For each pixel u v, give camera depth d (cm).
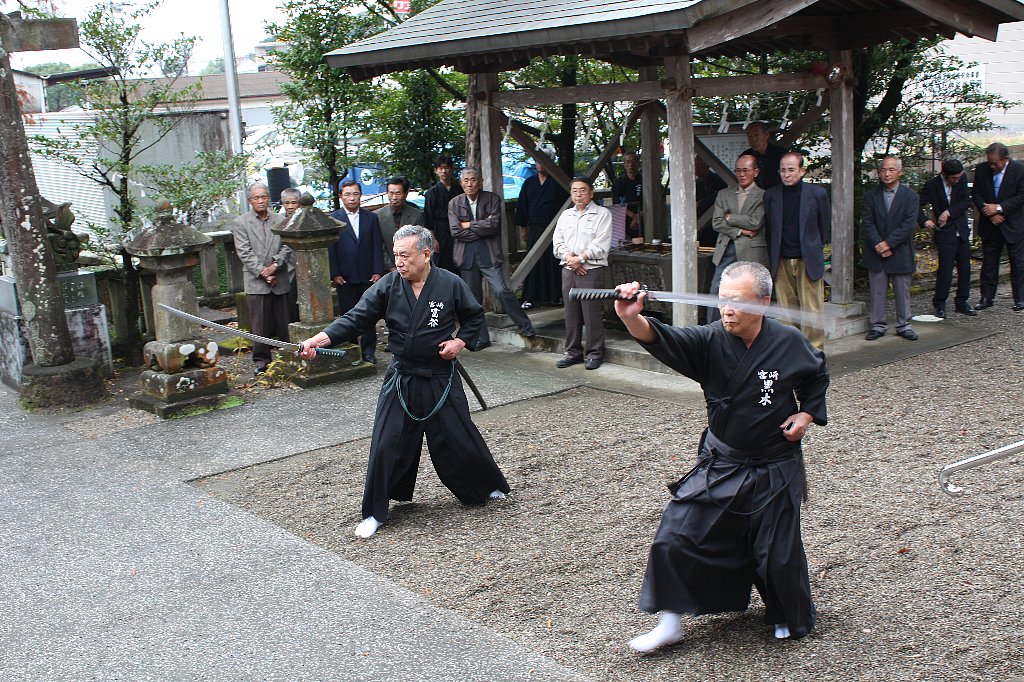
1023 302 1023
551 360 913
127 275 951
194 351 789
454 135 1289
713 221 862
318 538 530
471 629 423
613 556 488
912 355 851
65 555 518
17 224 792
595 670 386
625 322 375
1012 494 536
